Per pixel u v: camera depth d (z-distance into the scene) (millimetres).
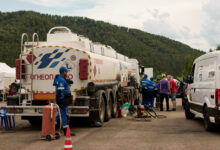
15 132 9984
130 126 11188
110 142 7949
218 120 8844
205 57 10516
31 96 10547
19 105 10570
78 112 10219
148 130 10102
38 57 10828
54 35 11805
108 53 14828
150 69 32031
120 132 9688
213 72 9328
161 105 18016
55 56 10789
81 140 8273
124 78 17625
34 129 10711
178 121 12680
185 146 7410
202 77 10625
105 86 13328
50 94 10711
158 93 19422
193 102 11898
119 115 14633
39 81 10789
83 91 11008
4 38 136875
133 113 16172
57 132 8734
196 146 7406
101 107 11875
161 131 9875
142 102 16859
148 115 15141
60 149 7148
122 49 176625
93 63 11172
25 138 8742
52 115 8453
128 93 17359
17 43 135625
